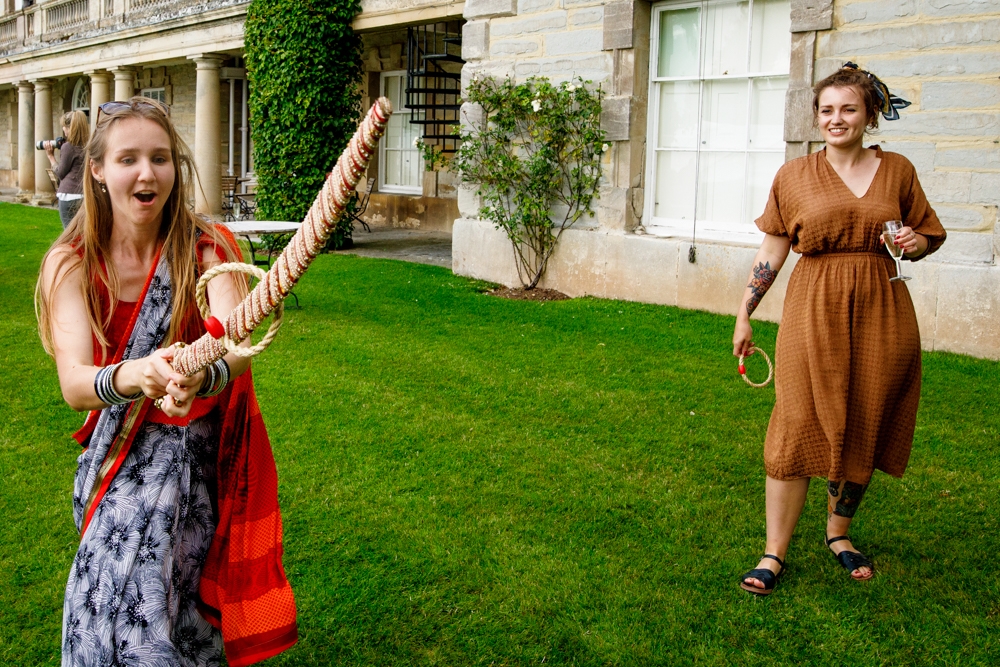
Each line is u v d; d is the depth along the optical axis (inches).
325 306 337.4
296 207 526.9
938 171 275.3
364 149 54.0
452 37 601.3
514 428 200.5
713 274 332.5
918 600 127.1
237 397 89.3
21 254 462.0
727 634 119.5
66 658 81.1
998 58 261.7
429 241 571.8
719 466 177.8
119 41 806.5
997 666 111.7
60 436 195.9
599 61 359.9
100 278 84.0
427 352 267.6
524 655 114.9
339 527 150.4
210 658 92.4
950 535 147.6
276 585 93.4
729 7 334.3
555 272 383.6
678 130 354.3
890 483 168.9
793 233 128.5
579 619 123.1
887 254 125.3
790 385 128.0
